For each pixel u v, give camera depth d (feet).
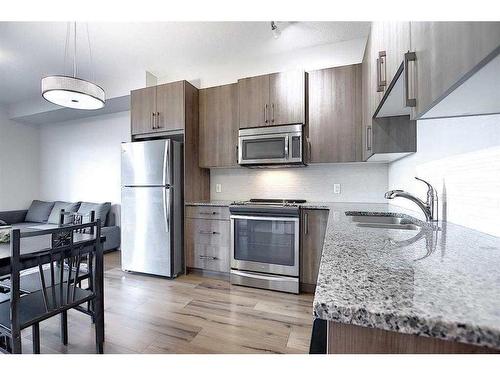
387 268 2.08
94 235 5.87
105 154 14.66
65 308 4.48
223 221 9.20
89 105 8.12
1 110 15.15
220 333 5.85
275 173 10.46
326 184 9.78
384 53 4.25
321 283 1.77
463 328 1.24
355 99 8.35
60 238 4.50
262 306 7.19
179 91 9.72
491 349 1.32
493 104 2.32
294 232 8.06
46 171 16.55
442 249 2.65
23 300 4.63
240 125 9.50
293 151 8.71
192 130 10.09
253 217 8.51
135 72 11.45
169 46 9.46
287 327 6.10
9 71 11.18
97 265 5.15
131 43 9.20
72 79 6.67
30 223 14.75
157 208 9.45
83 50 9.61
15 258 3.76
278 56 10.12
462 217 3.90
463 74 1.77
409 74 2.86
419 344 1.42
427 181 5.10
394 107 5.16
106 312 6.86
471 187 3.64
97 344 5.11
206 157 10.29
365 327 1.51
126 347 5.36
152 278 9.45
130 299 7.64
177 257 9.66
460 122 3.92
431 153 4.99
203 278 9.42
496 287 1.67
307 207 8.10
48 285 5.43
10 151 15.57
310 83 8.85
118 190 14.28
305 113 8.82
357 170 9.42
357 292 1.62
